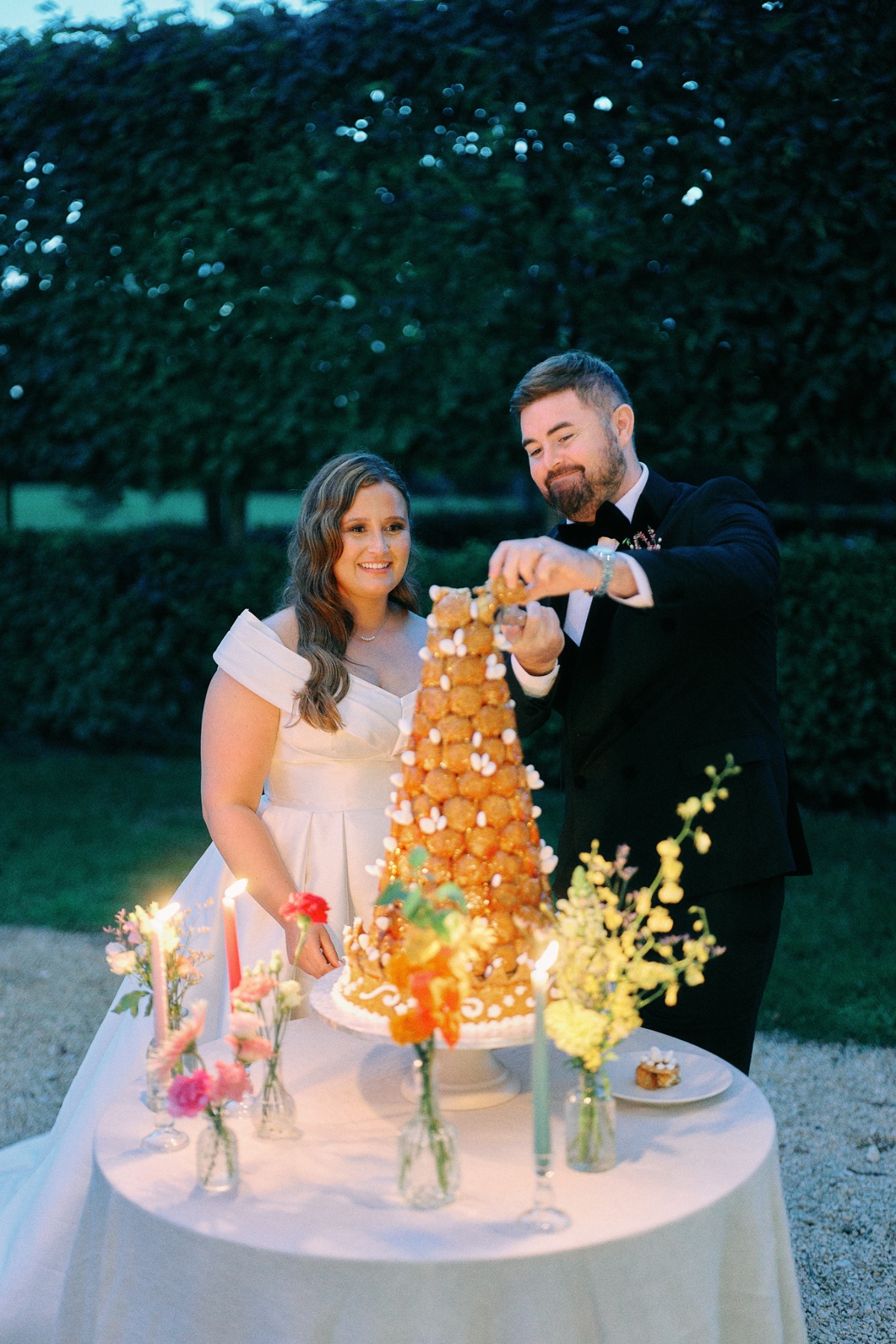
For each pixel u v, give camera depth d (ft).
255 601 25.29
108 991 15.14
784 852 7.66
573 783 8.31
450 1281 4.78
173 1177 5.60
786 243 19.39
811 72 18.52
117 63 23.34
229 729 8.48
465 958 5.07
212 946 8.71
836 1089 12.03
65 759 27.63
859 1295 8.65
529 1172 5.55
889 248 19.13
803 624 21.18
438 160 21.13
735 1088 6.41
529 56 20.13
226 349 23.71
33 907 17.92
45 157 24.07
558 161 20.17
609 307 20.54
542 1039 5.05
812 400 20.56
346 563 8.55
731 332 20.02
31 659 27.71
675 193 19.58
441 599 6.18
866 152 18.75
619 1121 6.05
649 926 5.49
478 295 21.29
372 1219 5.16
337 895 8.45
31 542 27.25
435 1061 6.20
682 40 19.10
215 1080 5.29
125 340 24.12
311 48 21.61
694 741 7.75
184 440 24.64
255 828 8.37
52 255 24.43
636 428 20.86
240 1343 4.97
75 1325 5.83
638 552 6.74
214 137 22.67
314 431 23.27
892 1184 10.18
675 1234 5.06
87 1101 7.93
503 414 22.02
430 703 6.06
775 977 14.87
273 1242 4.96
